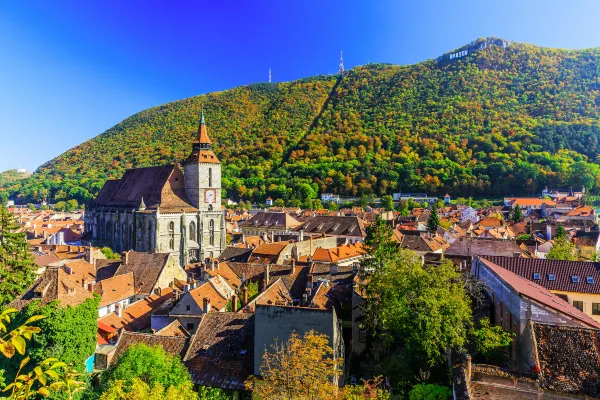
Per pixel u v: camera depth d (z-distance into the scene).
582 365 30.33
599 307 54.09
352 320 56.16
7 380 41.34
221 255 100.62
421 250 108.31
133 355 37.25
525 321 40.81
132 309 61.69
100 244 143.88
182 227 129.25
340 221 149.50
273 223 170.25
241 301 59.78
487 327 42.09
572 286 55.88
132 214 132.62
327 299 56.34
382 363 45.94
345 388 32.53
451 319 41.53
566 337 32.28
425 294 42.59
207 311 52.91
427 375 41.72
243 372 40.72
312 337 32.59
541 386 29.70
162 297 67.19
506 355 40.25
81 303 45.41
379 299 49.69
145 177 146.00
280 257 90.31
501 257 61.62
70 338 43.16
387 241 60.09
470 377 31.64
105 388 35.72
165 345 45.59
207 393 37.94
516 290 42.53
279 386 31.28
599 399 28.09
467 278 54.59
